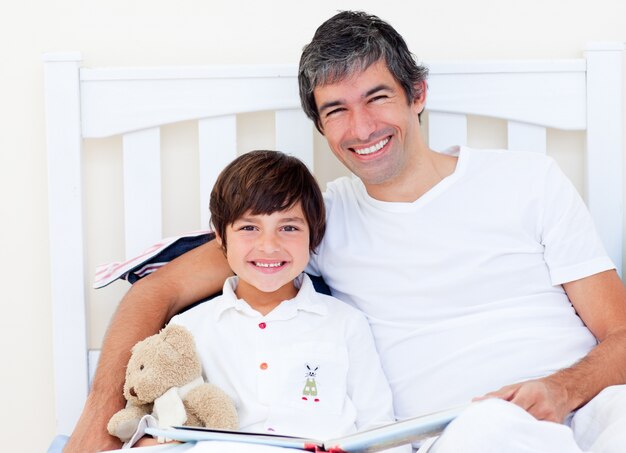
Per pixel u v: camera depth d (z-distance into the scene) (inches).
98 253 66.3
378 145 51.9
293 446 38.6
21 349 66.6
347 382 51.3
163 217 66.6
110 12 65.8
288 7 65.7
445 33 65.7
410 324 52.9
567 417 47.1
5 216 66.1
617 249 63.0
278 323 51.9
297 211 51.9
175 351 47.6
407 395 52.1
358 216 55.4
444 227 53.1
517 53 65.6
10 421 66.7
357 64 50.6
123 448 45.0
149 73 62.2
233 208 51.1
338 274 55.0
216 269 55.7
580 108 62.5
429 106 62.4
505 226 52.8
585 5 65.2
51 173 62.0
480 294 52.6
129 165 62.9
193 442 41.2
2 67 65.7
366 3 65.6
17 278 66.3
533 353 50.4
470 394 50.5
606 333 50.4
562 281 52.3
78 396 62.2
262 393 49.8
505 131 65.7
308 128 62.8
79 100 62.1
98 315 66.5
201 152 63.0
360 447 38.0
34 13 65.7
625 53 65.6
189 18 65.8
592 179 62.7
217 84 62.3
